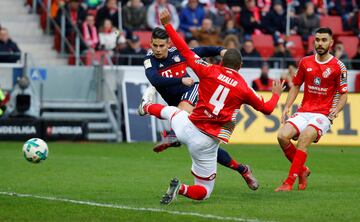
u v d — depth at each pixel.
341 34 92.62
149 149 66.81
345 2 98.25
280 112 77.44
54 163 53.81
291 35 89.81
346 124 78.25
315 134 40.41
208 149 34.25
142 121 77.25
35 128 73.50
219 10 87.75
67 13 83.88
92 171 49.28
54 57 83.56
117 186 41.94
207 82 33.97
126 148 67.62
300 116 41.25
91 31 83.56
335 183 44.47
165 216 31.66
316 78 41.03
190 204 35.22
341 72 40.78
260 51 86.56
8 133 73.06
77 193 39.03
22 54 81.06
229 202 36.06
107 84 78.75
